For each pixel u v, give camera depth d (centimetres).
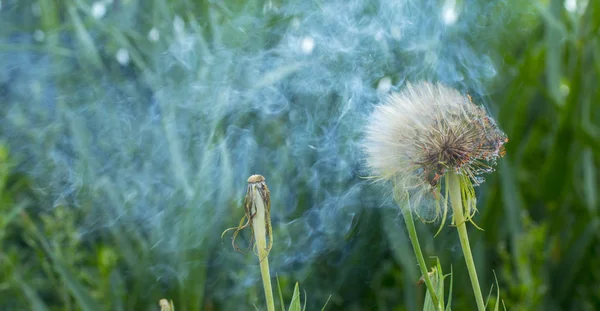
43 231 152
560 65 171
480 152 78
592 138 160
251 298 141
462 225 78
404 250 144
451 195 78
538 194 174
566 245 168
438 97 79
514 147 174
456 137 77
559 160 167
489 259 166
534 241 143
